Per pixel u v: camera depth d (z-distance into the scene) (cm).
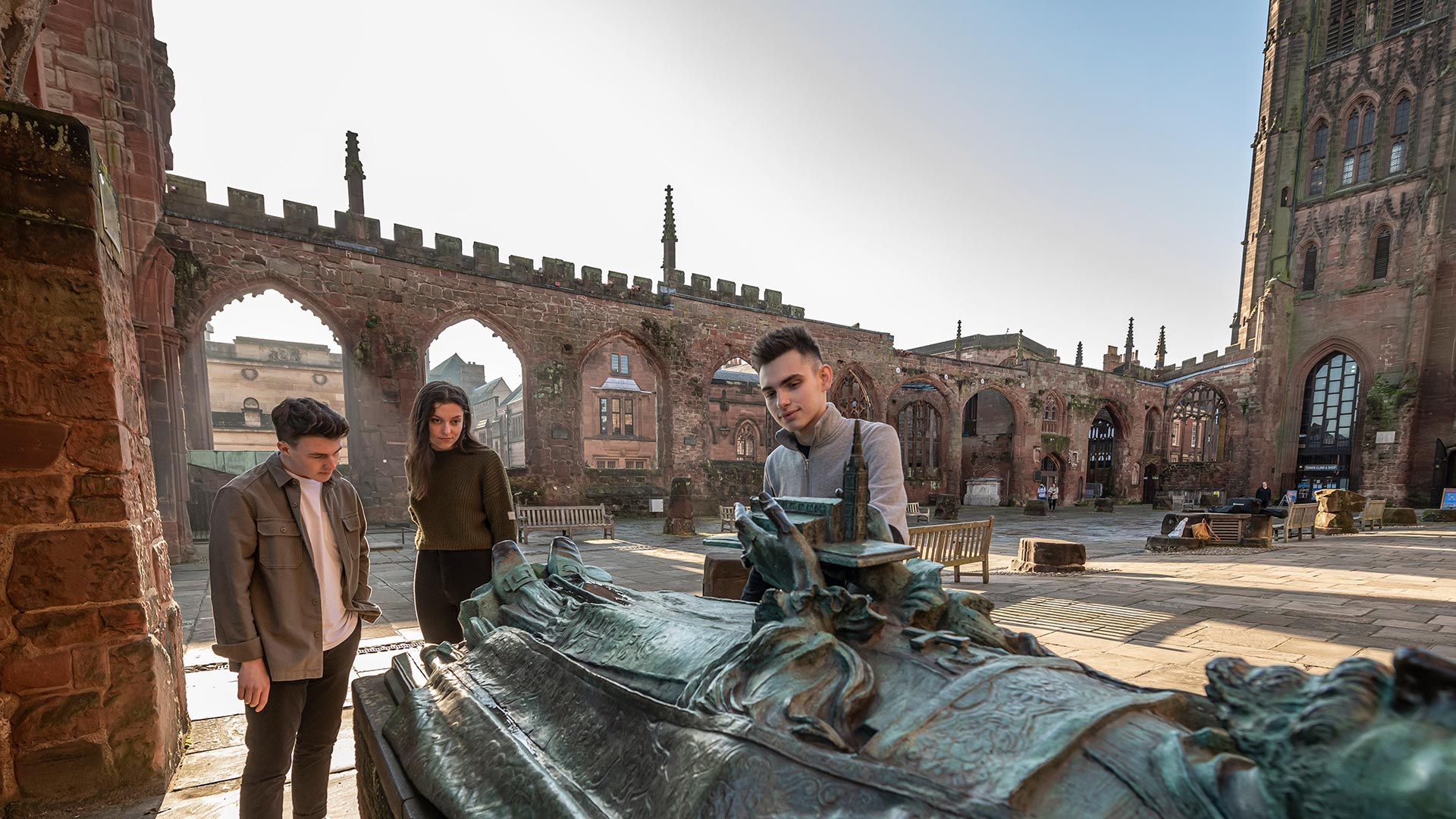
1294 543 1180
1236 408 2878
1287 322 2777
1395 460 2372
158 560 266
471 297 1608
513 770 121
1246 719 67
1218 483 2984
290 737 179
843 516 133
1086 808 67
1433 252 2336
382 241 1504
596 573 215
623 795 102
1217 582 689
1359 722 56
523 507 1154
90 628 220
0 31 215
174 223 1226
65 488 216
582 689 135
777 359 175
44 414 212
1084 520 2053
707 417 2009
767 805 81
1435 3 2383
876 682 102
